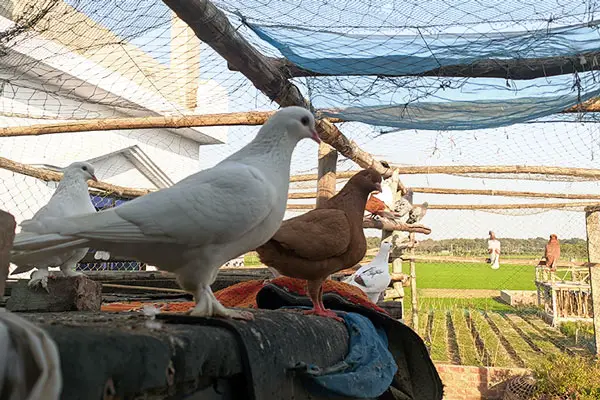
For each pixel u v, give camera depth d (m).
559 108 1.23
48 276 0.63
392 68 1.05
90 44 1.03
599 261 2.64
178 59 1.04
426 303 5.45
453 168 2.28
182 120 1.40
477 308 5.13
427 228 2.21
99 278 1.33
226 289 0.98
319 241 0.69
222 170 0.48
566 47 0.98
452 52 0.99
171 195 0.45
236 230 0.46
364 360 0.63
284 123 0.54
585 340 3.37
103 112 1.71
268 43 0.97
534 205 2.99
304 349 0.49
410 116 1.31
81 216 0.44
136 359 0.27
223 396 0.37
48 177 1.73
